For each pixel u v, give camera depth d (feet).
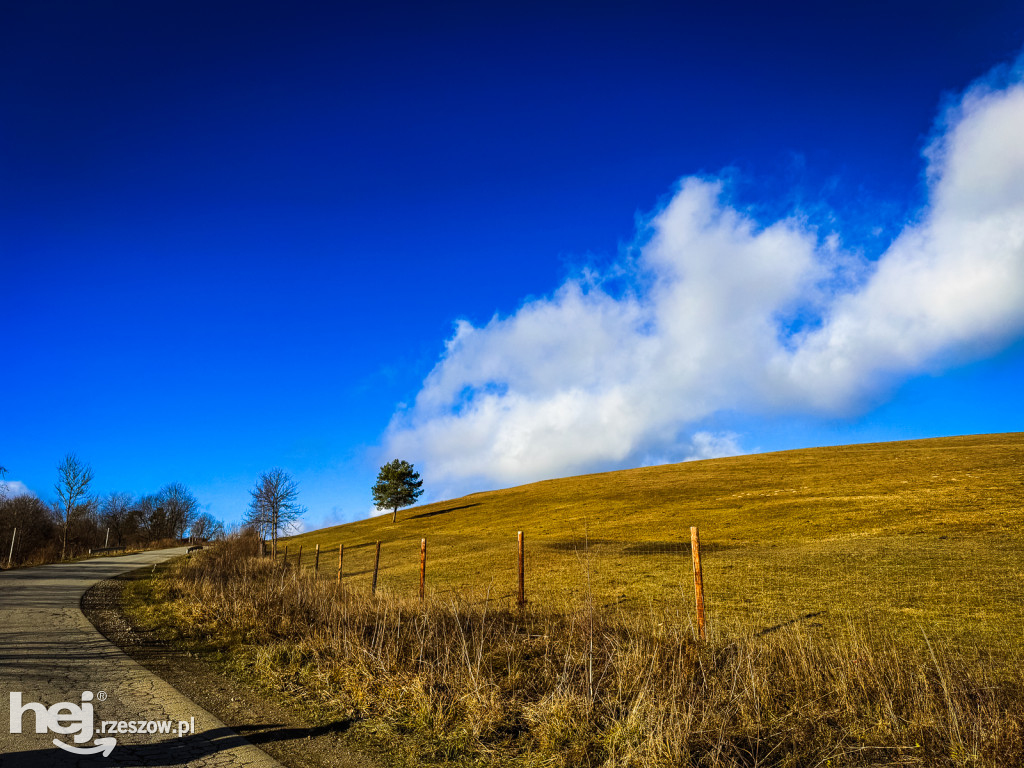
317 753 16.66
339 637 27.53
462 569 92.73
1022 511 97.71
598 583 65.92
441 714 18.84
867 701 18.84
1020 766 14.61
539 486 289.12
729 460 276.62
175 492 358.84
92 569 108.99
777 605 49.32
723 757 15.28
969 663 27.32
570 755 15.88
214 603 41.37
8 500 207.51
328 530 314.35
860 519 108.88
